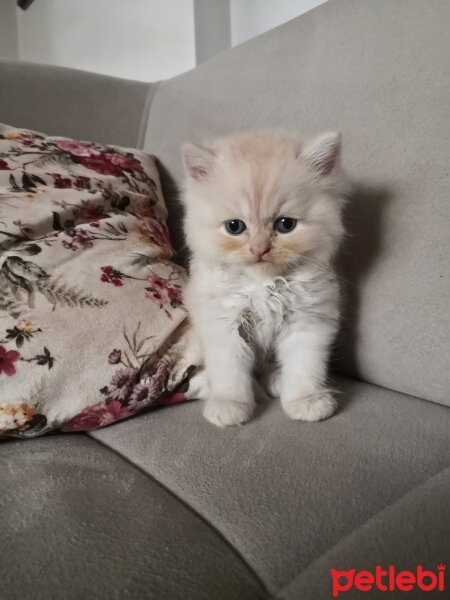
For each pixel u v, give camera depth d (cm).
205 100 36
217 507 16
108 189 31
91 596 13
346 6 28
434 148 23
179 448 20
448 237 22
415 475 18
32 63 38
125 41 65
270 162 24
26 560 14
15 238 24
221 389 25
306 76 29
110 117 40
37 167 29
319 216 24
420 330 23
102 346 23
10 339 21
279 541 15
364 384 27
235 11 52
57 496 17
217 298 26
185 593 13
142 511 16
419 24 24
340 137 24
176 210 38
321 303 26
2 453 20
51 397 21
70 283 24
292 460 19
